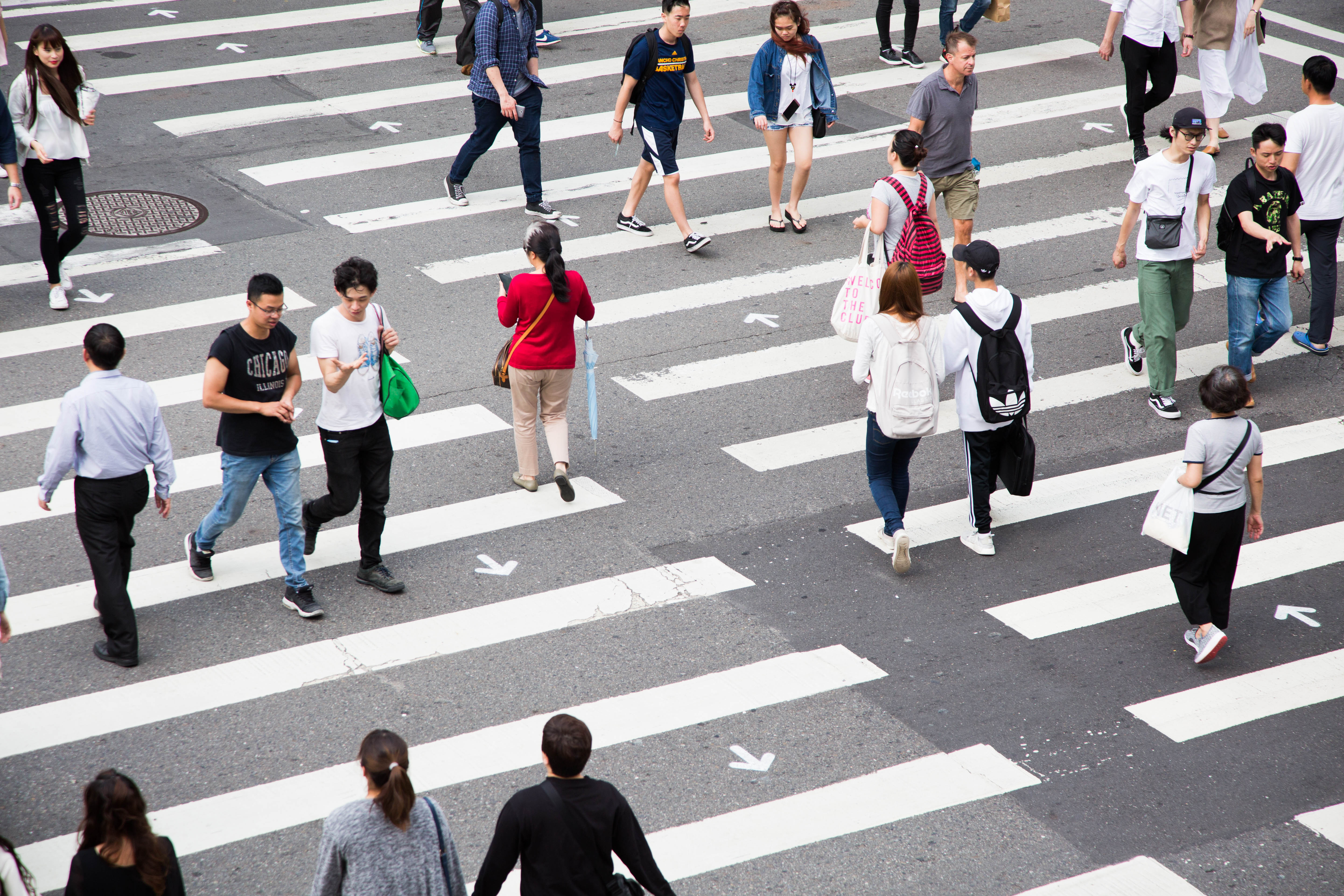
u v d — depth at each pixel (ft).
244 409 44.70
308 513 49.85
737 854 37.83
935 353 50.52
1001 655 47.11
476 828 38.55
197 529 51.78
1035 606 50.01
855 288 62.28
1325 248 67.67
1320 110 65.62
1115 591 51.03
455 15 113.70
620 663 46.09
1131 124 88.53
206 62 101.09
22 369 62.75
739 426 61.67
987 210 83.20
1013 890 36.81
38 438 57.77
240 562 51.03
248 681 44.60
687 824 38.93
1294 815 40.06
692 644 47.21
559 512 55.01
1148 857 38.17
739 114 96.63
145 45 103.76
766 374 65.77
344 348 46.09
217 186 82.07
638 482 57.31
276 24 110.11
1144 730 43.57
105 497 43.21
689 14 73.31
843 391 64.64
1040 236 80.23
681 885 36.68
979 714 44.09
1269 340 65.92
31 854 37.27
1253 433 44.65
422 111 94.48
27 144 64.34
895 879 37.09
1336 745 43.14
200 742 41.75
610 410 62.64
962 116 70.13
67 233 67.00
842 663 46.37
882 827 39.06
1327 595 51.06
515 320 53.01
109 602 44.21
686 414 62.44
